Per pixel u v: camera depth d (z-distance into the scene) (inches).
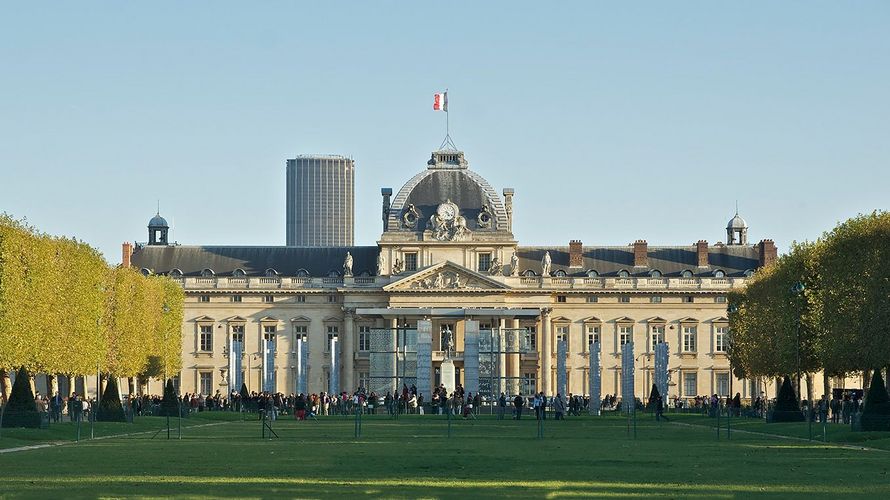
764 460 3543.3
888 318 5989.2
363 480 2869.1
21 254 6412.4
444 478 2928.2
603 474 3046.3
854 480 2898.6
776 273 7445.9
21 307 6304.1
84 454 3752.5
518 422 6879.9
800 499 2500.0
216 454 3757.4
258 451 3914.9
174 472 3068.4
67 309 6811.0
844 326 6107.3
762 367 7460.6
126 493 2559.1
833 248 6412.4
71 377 7544.3
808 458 3629.4
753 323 7662.4
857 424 5007.4
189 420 6934.1
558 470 3169.3
